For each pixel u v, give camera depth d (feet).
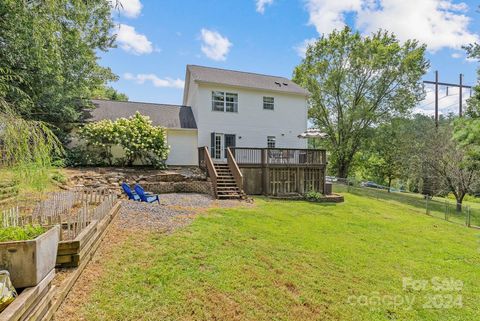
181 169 46.26
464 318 12.16
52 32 18.65
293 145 57.00
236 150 42.70
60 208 17.99
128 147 42.11
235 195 35.06
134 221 20.53
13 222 11.82
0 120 10.89
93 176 34.99
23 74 26.55
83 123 43.86
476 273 17.21
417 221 32.55
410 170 58.70
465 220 35.83
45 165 12.54
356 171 92.99
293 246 18.76
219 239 18.43
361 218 30.40
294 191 42.06
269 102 55.52
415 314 12.13
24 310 6.98
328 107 73.46
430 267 17.63
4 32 23.77
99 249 14.74
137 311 10.03
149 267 13.35
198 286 12.22
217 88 51.55
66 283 10.21
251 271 14.28
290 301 11.99
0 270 7.30
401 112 67.26
